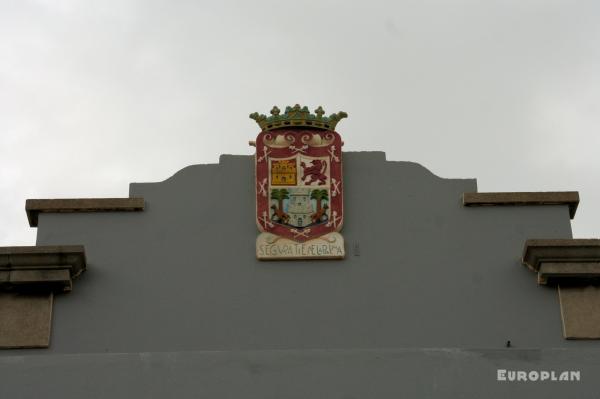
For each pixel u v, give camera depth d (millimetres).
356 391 15641
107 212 18047
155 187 18203
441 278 17828
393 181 18328
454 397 15578
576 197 18172
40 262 17250
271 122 18312
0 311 17203
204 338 17375
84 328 17359
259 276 17719
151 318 17469
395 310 17609
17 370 15555
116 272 17703
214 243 17922
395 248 17953
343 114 18406
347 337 17438
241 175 18297
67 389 15516
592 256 17469
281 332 17438
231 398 15578
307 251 17781
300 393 15625
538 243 17453
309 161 18156
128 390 15562
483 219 18156
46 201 17969
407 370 15719
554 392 15539
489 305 17656
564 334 17422
